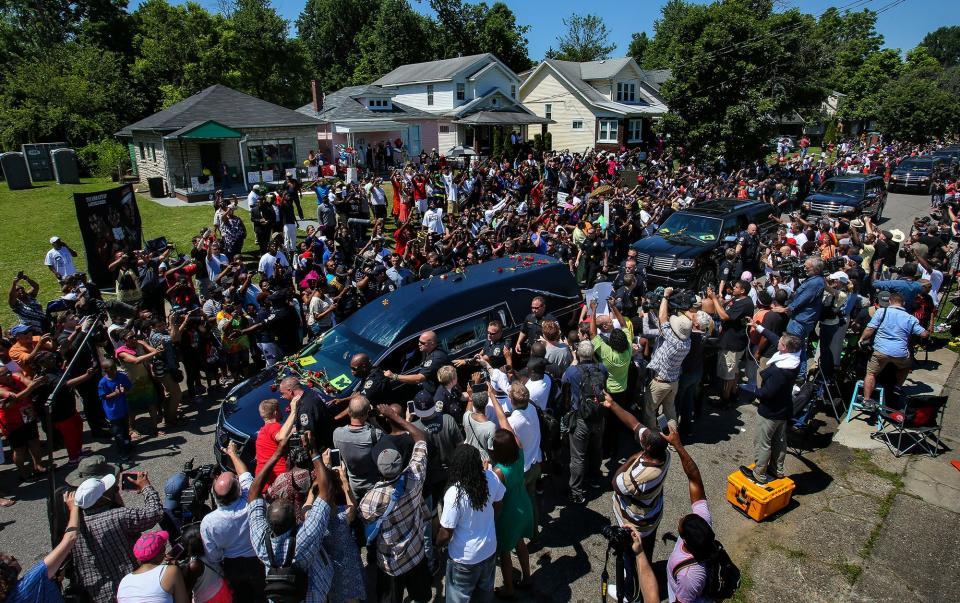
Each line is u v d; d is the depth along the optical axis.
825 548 5.79
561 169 23.81
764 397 6.16
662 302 7.48
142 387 7.65
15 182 27.08
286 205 15.16
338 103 35.56
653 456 4.62
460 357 7.70
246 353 9.16
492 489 4.46
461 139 37.47
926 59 89.44
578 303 9.58
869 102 60.84
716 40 30.97
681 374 7.41
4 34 48.19
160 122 25.53
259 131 27.19
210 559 4.29
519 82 41.16
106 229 13.38
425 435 5.28
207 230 12.09
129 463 7.27
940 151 39.53
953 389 9.05
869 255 13.10
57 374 7.02
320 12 68.62
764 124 31.55
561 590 5.26
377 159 31.64
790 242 14.91
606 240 15.71
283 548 3.91
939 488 6.71
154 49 42.84
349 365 7.12
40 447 7.09
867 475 6.99
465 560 4.28
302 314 10.48
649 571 4.00
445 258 12.77
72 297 9.80
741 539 5.94
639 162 34.88
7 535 5.98
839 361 8.48
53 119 35.53
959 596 5.17
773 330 8.26
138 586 3.74
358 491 5.22
